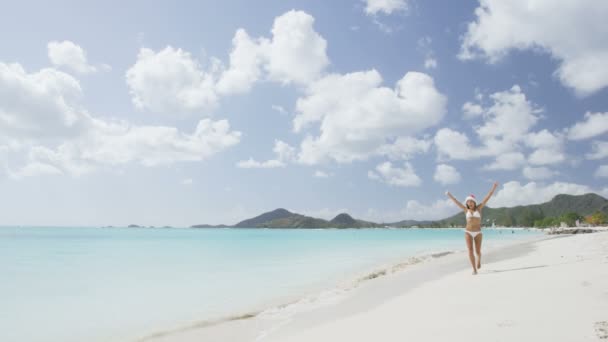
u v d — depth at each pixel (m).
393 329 6.35
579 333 4.65
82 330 9.35
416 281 12.70
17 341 8.54
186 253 34.22
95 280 17.36
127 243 54.47
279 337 7.45
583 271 9.42
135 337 8.64
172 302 12.47
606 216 124.12
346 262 24.94
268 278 17.67
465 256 22.36
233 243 57.22
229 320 9.90
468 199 12.13
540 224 166.25
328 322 8.23
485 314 6.32
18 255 31.23
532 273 10.23
